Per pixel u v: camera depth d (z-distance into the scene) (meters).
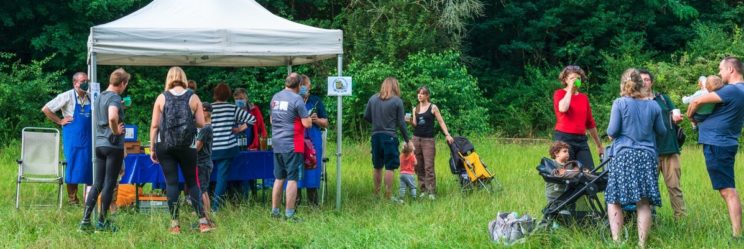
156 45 8.43
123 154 7.73
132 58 11.05
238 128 8.95
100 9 19.97
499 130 25.14
